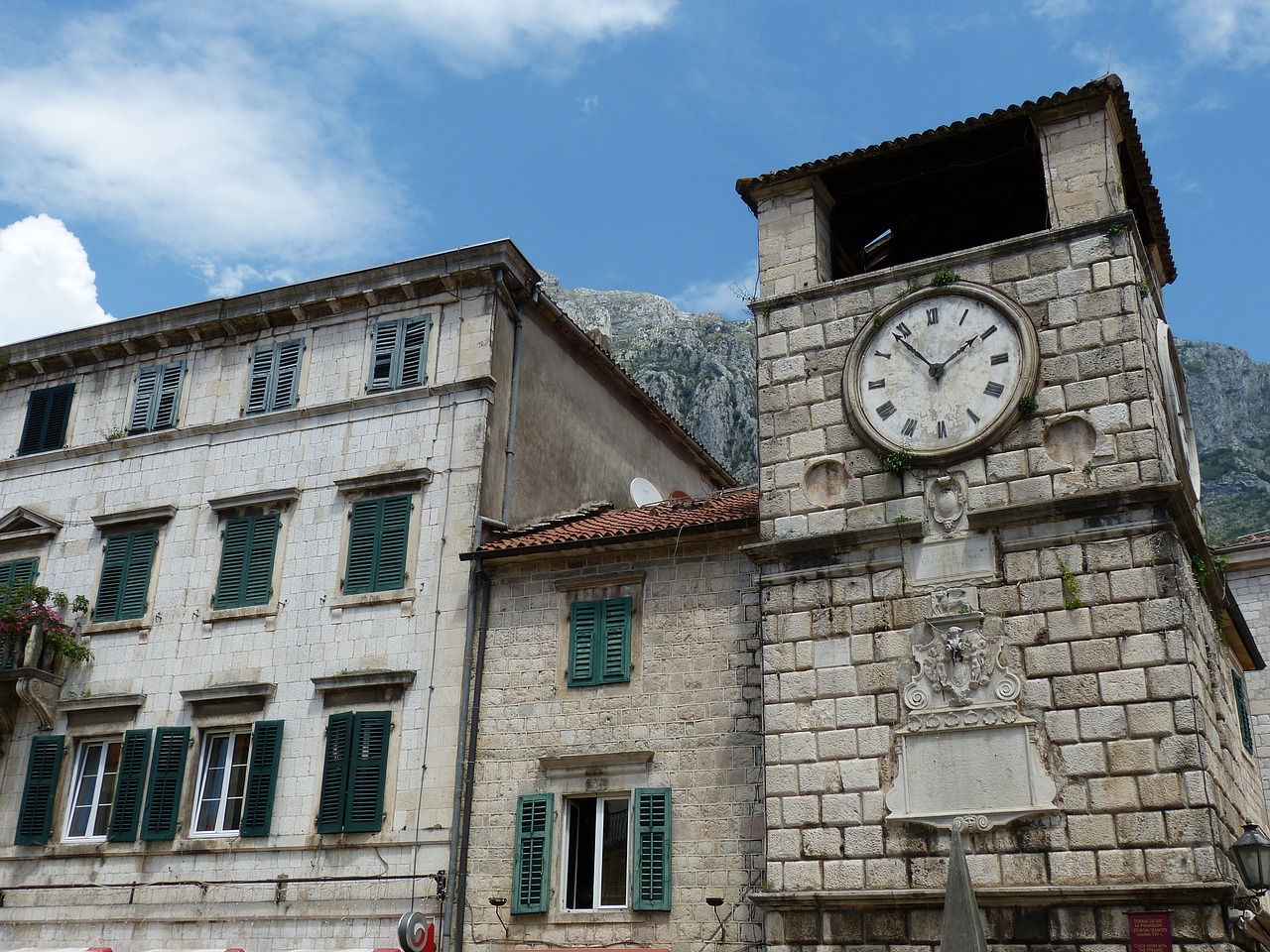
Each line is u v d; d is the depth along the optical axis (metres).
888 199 24.55
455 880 22.75
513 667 24.17
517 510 27.06
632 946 21.33
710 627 23.05
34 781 26.81
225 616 26.88
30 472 30.91
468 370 27.14
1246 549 32.62
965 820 17.86
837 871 18.52
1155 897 16.48
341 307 29.05
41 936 25.55
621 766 22.66
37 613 27.69
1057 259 20.41
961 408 20.20
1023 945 17.06
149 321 30.58
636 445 33.72
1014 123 22.03
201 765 25.97
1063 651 18.19
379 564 25.98
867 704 19.20
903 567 19.70
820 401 21.48
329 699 25.25
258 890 24.16
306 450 27.94
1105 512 18.61
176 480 29.00
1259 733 31.39
